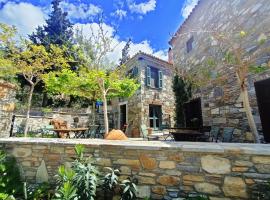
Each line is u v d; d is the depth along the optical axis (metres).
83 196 3.02
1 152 4.23
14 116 9.34
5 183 3.75
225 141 5.34
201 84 5.90
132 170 3.42
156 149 3.28
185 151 3.13
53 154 3.99
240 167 2.82
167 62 12.06
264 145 3.21
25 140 4.31
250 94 5.02
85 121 13.67
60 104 16.59
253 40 5.01
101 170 3.60
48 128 8.88
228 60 4.67
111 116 14.58
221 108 6.21
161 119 11.85
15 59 7.88
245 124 5.16
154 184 3.24
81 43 7.02
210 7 7.29
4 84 6.94
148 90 11.50
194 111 8.31
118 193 3.39
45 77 8.23
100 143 3.74
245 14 5.39
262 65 4.67
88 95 9.17
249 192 2.72
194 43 8.35
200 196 2.87
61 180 3.30
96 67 6.99
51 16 20.83
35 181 3.97
